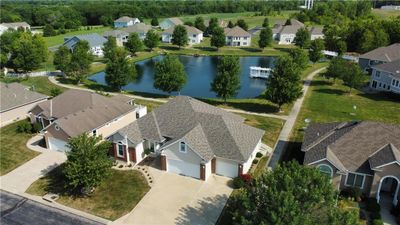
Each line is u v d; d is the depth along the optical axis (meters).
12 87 57.28
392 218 30.06
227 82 60.94
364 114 56.38
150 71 93.38
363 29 112.69
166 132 40.81
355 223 22.58
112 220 30.50
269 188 23.98
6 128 50.84
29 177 37.34
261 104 62.31
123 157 40.16
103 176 33.75
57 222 30.23
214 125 39.41
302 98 65.06
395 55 82.50
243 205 24.97
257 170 38.19
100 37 116.88
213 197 33.69
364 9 186.50
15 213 31.45
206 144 37.50
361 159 33.16
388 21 116.25
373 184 31.91
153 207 32.22
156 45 118.69
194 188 35.16
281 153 42.12
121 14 196.62
